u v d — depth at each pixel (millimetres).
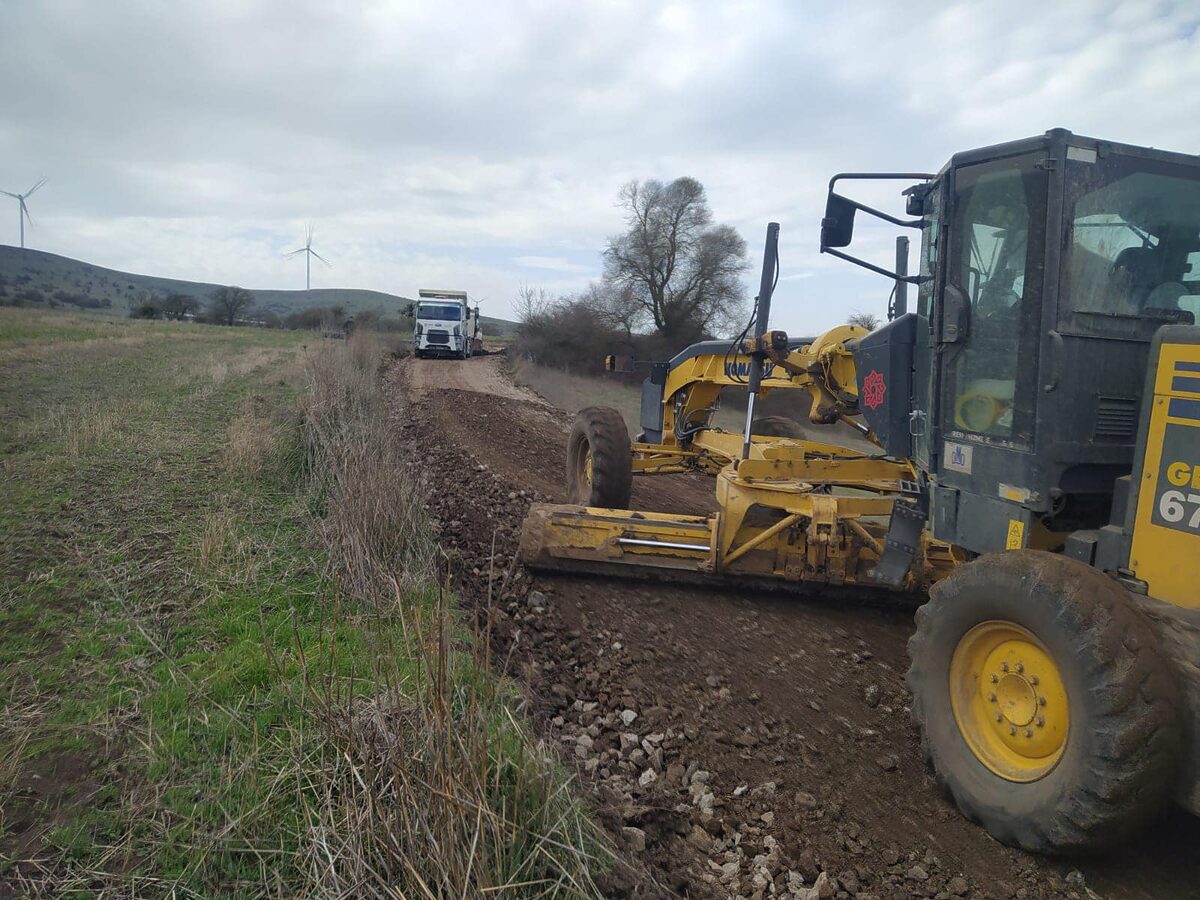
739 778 3822
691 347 8016
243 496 7203
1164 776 2807
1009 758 3381
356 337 27922
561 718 4203
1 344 20500
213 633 4414
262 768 3154
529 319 35875
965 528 4090
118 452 8609
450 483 9625
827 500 5391
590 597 5840
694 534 5832
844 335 6184
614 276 38531
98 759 3258
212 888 2621
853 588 5672
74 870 2658
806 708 4496
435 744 2807
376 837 2596
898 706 4551
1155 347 3135
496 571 6180
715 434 7547
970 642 3531
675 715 4348
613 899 2779
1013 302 3779
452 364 32062
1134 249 3695
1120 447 3645
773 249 5691
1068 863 3234
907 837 3434
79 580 5078
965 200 4043
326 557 5664
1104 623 2893
